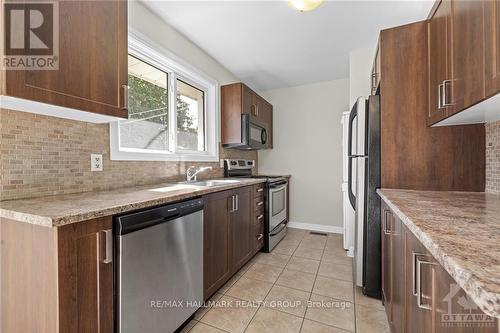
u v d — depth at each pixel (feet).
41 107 3.67
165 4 6.16
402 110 5.57
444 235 2.11
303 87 12.69
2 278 3.25
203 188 5.56
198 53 8.55
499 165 4.59
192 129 9.06
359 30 7.42
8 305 3.21
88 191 4.97
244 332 4.84
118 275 3.42
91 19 3.99
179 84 8.38
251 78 11.71
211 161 9.44
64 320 2.80
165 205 4.26
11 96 3.01
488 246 1.84
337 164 11.99
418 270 2.63
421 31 5.41
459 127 5.18
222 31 7.48
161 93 7.55
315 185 12.45
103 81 4.19
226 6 6.25
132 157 6.02
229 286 6.67
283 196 11.28
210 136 9.74
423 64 5.40
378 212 5.95
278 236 10.34
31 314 2.98
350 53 9.03
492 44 2.85
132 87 6.54
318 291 6.40
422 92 5.41
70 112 4.05
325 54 9.14
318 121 12.37
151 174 6.62
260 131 11.25
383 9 6.38
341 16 6.70
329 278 7.13
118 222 3.40
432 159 5.36
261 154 13.64
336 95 11.97
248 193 7.99
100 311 3.20
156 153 6.91
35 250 2.93
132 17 5.93
